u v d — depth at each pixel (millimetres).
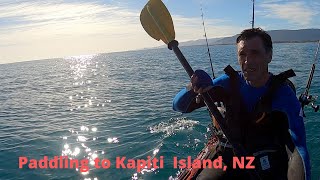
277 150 1055
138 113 4637
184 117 3965
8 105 6809
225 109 1131
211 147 1376
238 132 1056
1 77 18562
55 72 19844
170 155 2805
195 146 2980
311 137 2980
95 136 3637
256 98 1046
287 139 1014
